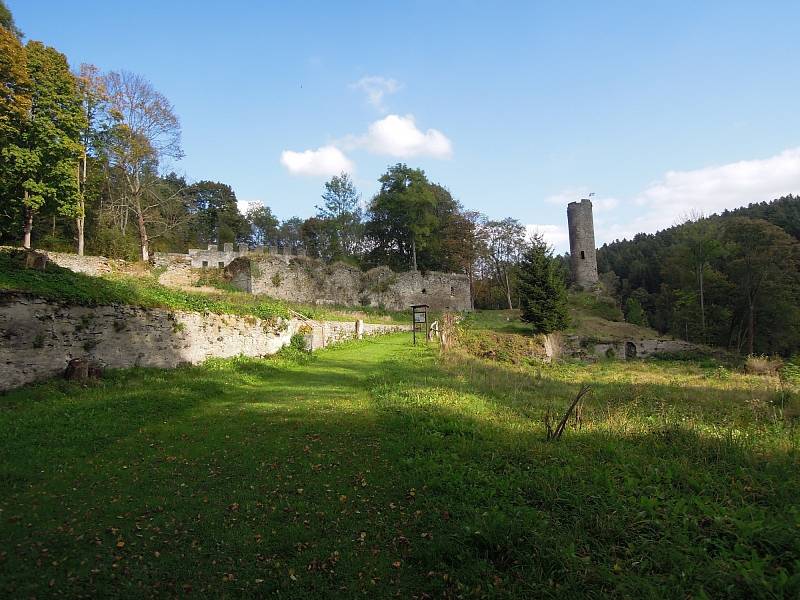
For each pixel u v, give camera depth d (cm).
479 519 446
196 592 379
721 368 2481
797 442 703
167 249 4638
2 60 2277
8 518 497
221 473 630
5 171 2469
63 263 2722
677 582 348
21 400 945
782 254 3916
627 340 3597
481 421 865
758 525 409
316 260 4084
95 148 3170
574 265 5597
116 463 668
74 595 372
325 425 869
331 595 372
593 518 447
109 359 1233
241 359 1647
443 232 5672
